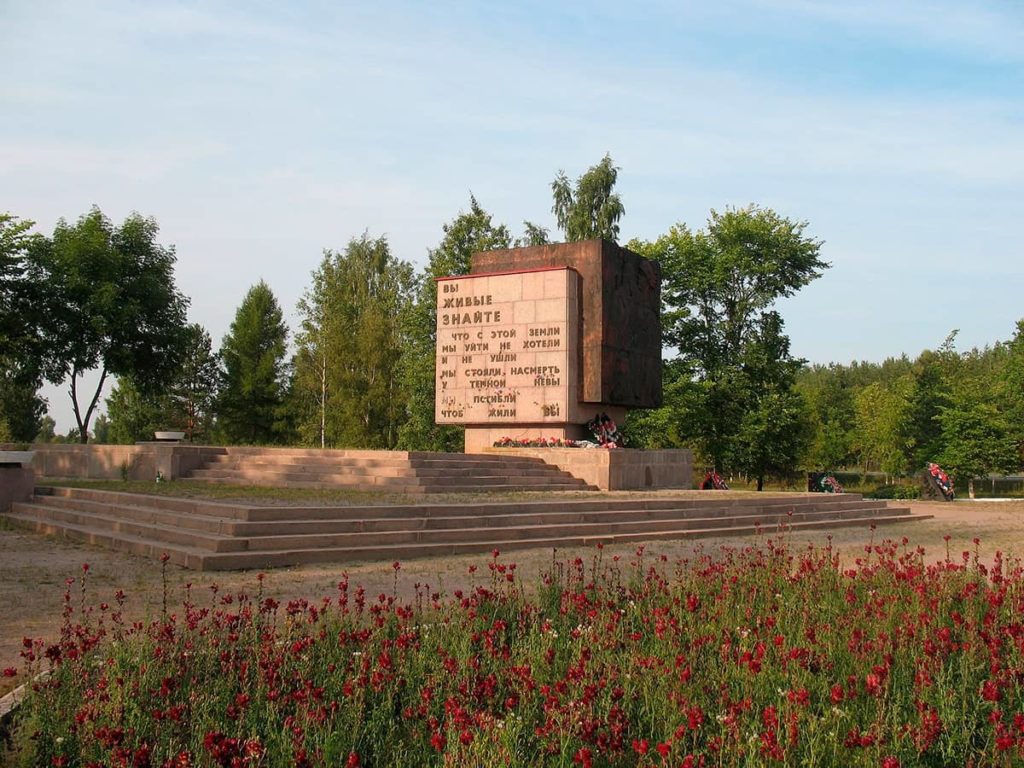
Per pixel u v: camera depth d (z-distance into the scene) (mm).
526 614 8984
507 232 48281
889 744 5910
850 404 80375
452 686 6633
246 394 71438
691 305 47875
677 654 7500
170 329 50156
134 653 7199
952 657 7770
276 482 22656
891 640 7875
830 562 12516
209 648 7281
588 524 18422
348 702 6320
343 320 57656
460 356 30016
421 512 16703
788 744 5391
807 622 8719
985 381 54531
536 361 28750
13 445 28266
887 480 65875
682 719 6086
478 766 5375
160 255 51094
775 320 47625
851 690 6680
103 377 48750
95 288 46438
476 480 23047
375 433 54969
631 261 30703
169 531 15094
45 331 46656
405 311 48281
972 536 21641
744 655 6805
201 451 24781
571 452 26844
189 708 6297
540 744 5629
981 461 48875
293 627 7926
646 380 31156
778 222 47438
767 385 46531
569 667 7074
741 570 11727
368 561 14547
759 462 46688
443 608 9312
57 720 6012
